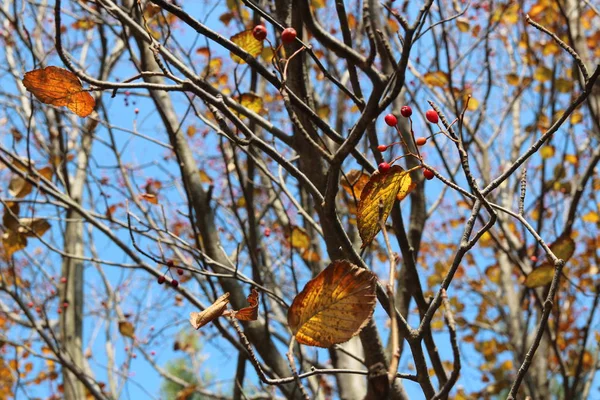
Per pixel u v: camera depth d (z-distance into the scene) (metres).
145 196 3.61
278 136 3.15
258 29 2.06
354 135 2.00
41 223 4.38
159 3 2.06
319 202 2.47
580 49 5.34
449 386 1.91
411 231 4.29
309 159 3.12
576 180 6.12
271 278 5.26
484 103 5.16
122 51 6.19
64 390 5.49
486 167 6.31
